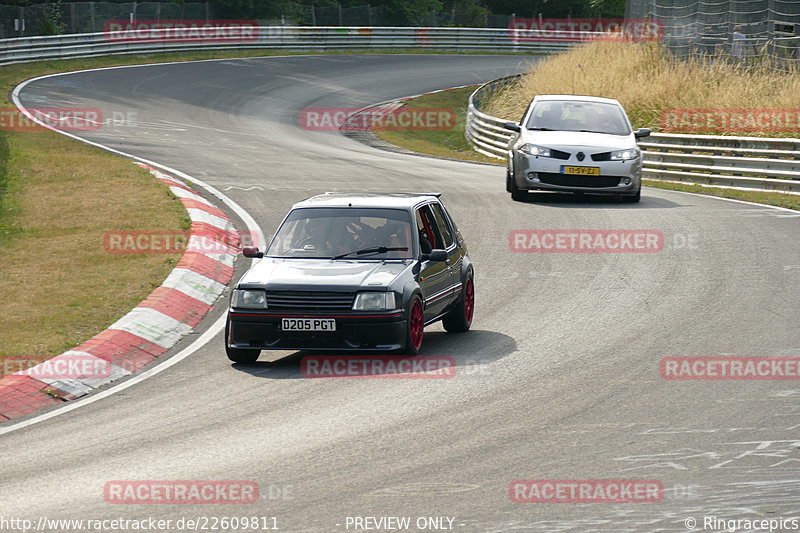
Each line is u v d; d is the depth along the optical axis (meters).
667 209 64.94
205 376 32.28
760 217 61.72
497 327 38.47
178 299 42.19
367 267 34.03
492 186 76.00
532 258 50.72
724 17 129.62
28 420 28.30
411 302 33.16
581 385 30.11
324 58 188.38
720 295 42.31
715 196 72.88
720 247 52.41
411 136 127.50
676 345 34.72
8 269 46.97
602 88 114.31
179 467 23.52
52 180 68.62
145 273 46.00
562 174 65.62
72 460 24.31
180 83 145.00
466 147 120.44
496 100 132.38
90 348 34.66
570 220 60.50
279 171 79.88
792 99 96.38
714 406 27.72
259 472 23.02
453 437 25.33
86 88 130.38
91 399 30.19
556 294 43.47
